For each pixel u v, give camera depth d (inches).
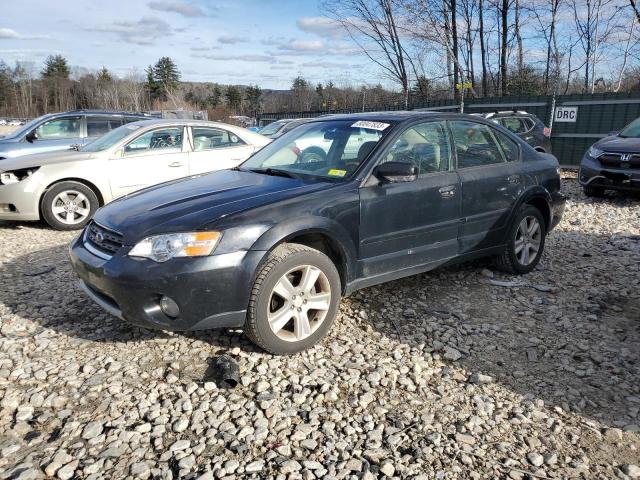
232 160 324.2
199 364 134.5
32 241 259.4
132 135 300.4
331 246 149.6
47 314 165.0
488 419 114.9
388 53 991.0
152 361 135.9
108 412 114.5
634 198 371.2
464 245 180.1
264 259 130.6
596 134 533.0
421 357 140.6
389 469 98.1
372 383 127.4
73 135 431.2
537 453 104.0
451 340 151.1
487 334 155.6
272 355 138.3
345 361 137.5
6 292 184.1
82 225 289.1
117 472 96.7
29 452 102.0
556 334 155.6
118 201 157.5
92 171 286.2
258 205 135.5
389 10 951.0
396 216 157.4
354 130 171.2
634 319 165.3
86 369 131.3
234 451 102.7
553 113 556.4
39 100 3521.2
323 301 142.0
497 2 894.4
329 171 158.1
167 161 305.9
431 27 894.4
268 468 98.3
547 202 206.8
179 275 123.0
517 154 201.0
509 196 190.5
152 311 126.6
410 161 163.8
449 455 103.0
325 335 145.7
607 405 120.6
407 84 992.9
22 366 133.2
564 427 112.4
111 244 135.1
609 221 299.3
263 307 130.6
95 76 3757.4
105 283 128.8
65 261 221.0
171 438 106.3
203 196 145.3
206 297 125.6
